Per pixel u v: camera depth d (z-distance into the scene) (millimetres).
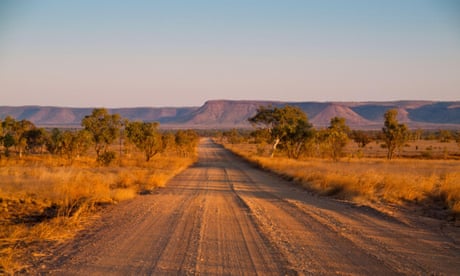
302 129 60719
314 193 19234
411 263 7148
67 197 14617
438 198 15062
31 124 70938
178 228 10227
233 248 8164
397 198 15531
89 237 9109
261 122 61438
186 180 27422
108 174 28016
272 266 6914
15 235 8992
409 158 67812
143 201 15680
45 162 45188
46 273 6426
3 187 17641
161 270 6637
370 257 7535
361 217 12070
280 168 36344
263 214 12555
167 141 52781
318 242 8750
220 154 85625
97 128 53531
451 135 162375
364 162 49531
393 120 65000
